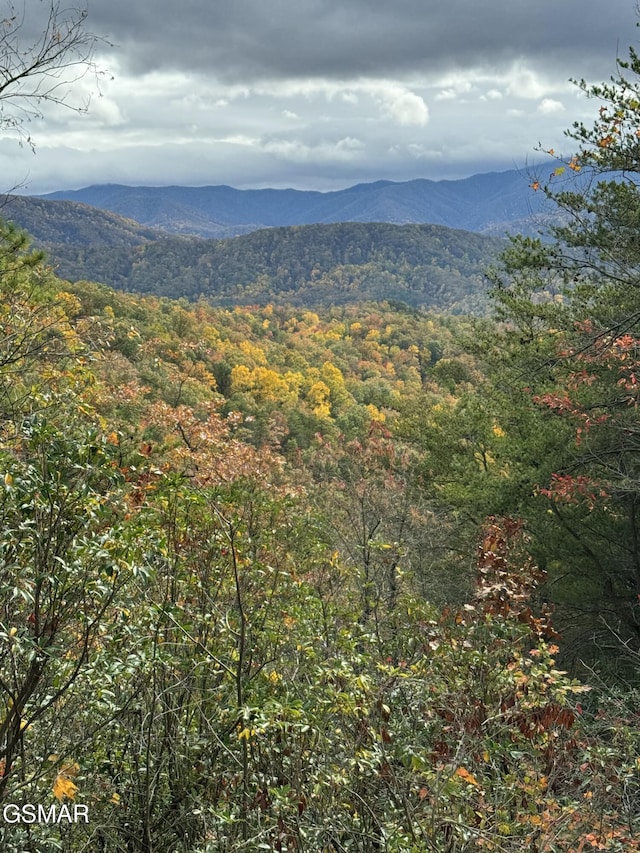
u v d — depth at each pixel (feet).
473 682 14.37
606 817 13.38
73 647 11.91
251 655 14.34
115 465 11.34
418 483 49.80
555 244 35.55
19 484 9.90
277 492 19.17
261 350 323.78
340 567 19.10
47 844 11.41
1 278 20.04
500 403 45.03
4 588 9.48
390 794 13.07
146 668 12.00
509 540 21.16
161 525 14.15
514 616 15.97
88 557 10.30
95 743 12.93
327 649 14.93
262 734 12.12
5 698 11.60
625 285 34.76
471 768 13.84
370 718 12.89
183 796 13.41
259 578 15.76
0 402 14.47
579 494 32.63
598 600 35.40
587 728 17.04
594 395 33.91
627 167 31.07
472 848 12.53
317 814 12.38
